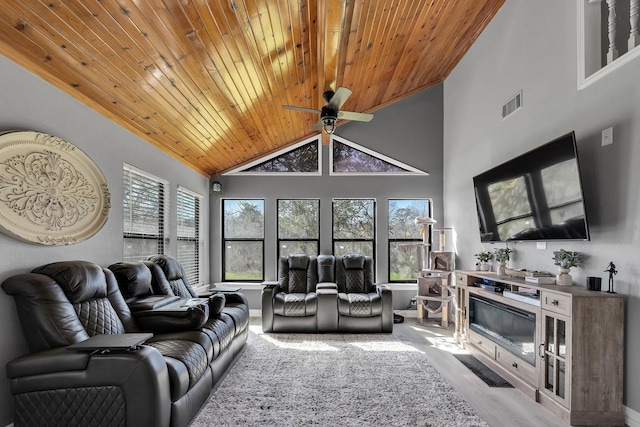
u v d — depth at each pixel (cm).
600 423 233
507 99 387
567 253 278
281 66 351
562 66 300
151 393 189
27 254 223
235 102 376
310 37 329
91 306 239
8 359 208
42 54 221
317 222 593
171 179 437
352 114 377
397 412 249
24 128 221
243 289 579
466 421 238
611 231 249
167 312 279
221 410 251
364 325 467
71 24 205
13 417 203
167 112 340
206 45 269
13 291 203
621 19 287
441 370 332
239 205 595
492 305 341
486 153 434
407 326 508
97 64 245
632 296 231
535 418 244
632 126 232
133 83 278
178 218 470
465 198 496
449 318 530
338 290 524
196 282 539
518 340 298
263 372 323
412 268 585
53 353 191
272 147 577
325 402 263
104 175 300
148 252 387
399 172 589
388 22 353
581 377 235
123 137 330
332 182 588
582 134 277
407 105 595
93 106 285
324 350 392
